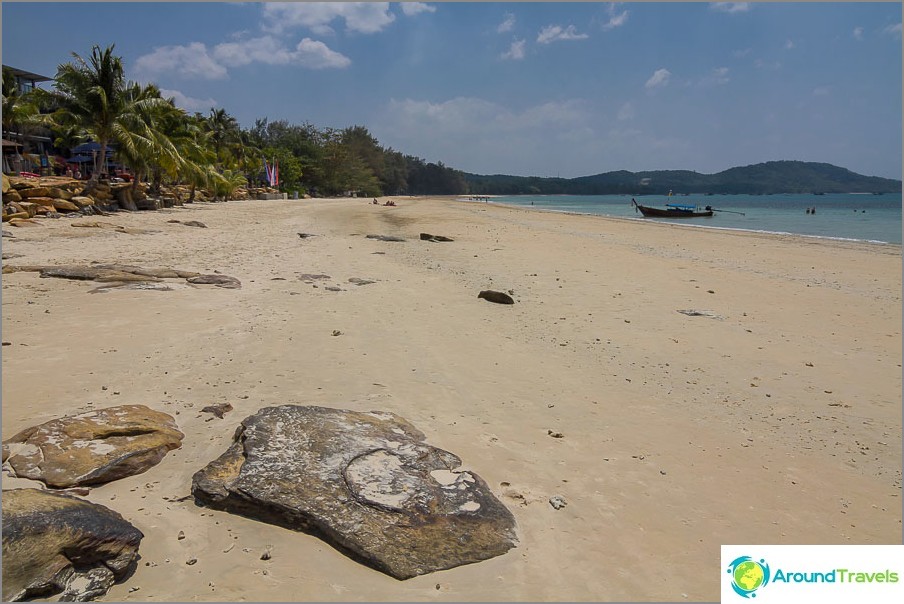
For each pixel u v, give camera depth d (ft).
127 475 14.99
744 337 33.35
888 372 27.78
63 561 10.69
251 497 13.46
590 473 17.02
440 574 12.05
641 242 86.48
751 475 17.58
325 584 11.50
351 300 37.86
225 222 100.83
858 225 134.21
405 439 17.30
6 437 16.49
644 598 11.87
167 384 21.56
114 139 110.63
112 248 56.80
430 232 95.25
